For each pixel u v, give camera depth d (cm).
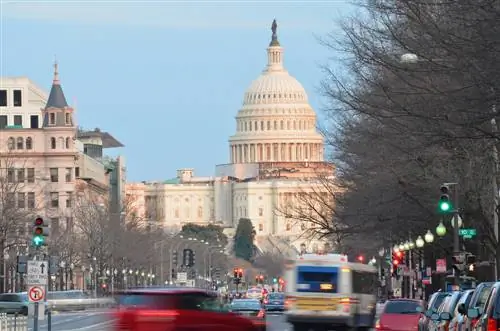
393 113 10550
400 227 17700
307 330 14388
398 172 14050
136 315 8469
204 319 8625
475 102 8812
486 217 14338
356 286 14612
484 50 8281
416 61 9381
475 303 7331
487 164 12456
